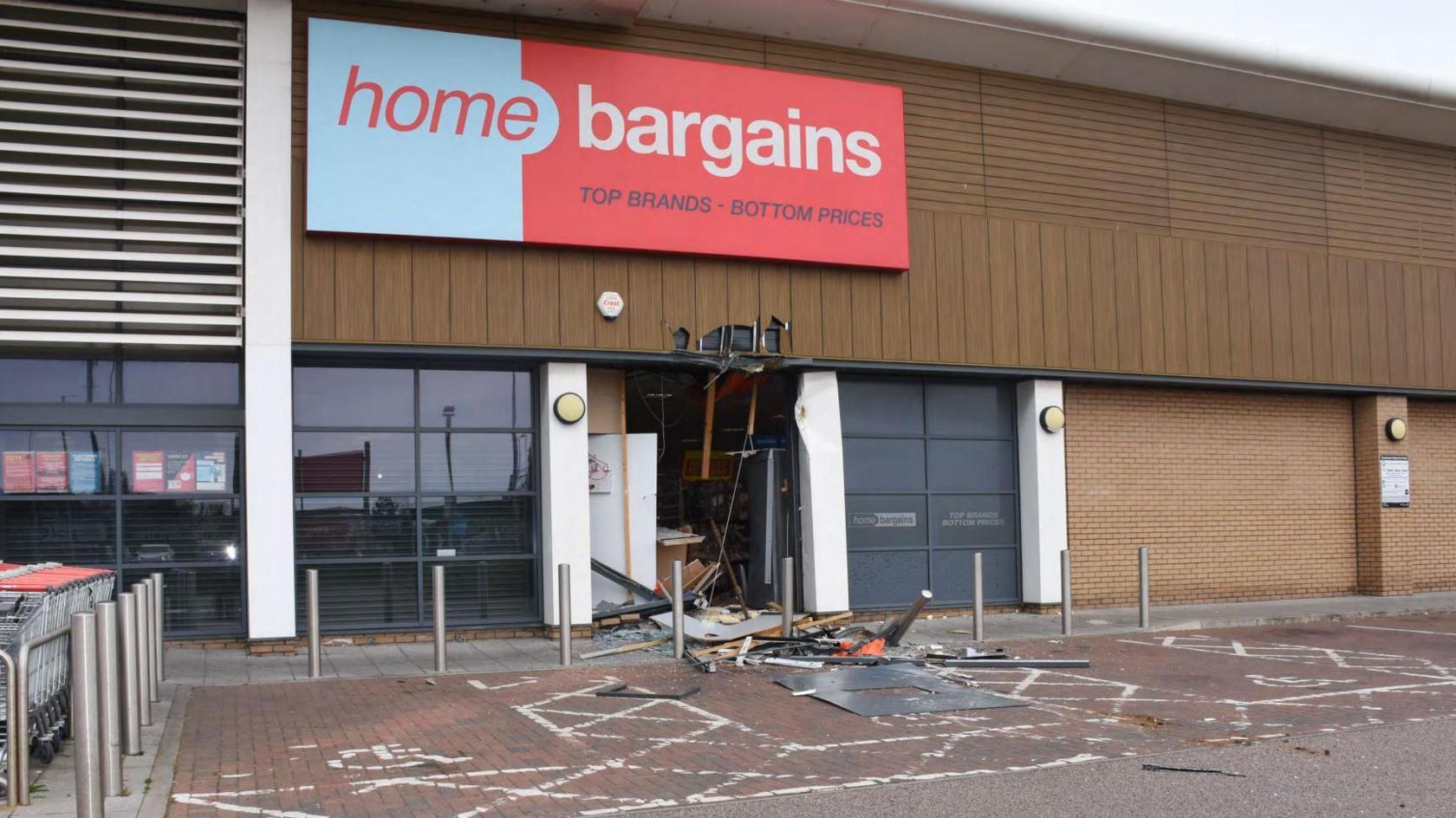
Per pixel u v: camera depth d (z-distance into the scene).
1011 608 14.73
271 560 11.24
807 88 13.46
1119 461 15.41
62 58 11.22
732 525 15.05
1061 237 14.78
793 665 10.62
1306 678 10.09
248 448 11.20
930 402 14.53
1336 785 6.25
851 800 6.02
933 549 14.39
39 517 11.23
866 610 13.96
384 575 12.09
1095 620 14.11
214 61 11.45
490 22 12.25
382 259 11.72
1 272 10.67
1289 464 16.69
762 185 13.13
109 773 6.04
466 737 7.71
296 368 11.90
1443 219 17.69
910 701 8.85
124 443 11.45
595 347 12.42
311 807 5.97
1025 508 14.80
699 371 13.41
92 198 11.05
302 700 9.05
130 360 11.51
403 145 11.72
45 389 11.26
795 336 13.32
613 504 13.19
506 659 11.09
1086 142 15.07
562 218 12.23
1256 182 16.17
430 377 12.38
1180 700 8.98
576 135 12.38
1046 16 13.93
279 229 11.37
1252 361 15.83
